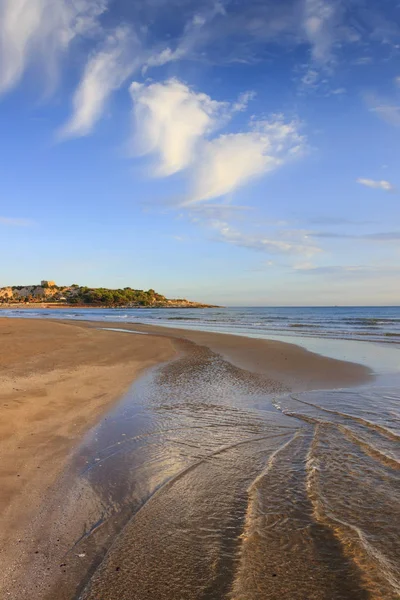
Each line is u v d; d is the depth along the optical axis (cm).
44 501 445
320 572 333
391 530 396
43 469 524
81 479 504
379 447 625
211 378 1202
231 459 580
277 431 707
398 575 329
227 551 362
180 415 802
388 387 1080
